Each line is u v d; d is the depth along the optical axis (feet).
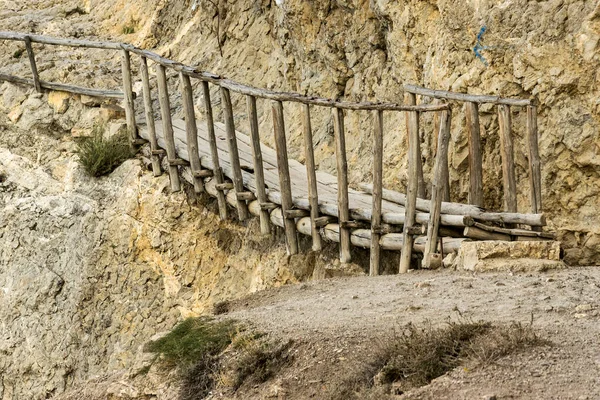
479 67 48.14
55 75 67.31
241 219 53.01
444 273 41.50
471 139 46.60
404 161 52.60
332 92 60.29
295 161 59.31
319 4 58.95
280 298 41.24
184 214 56.70
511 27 46.62
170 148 56.70
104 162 60.29
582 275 38.52
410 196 44.70
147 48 75.20
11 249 61.67
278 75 64.64
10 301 60.64
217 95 66.03
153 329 56.85
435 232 43.55
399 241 45.42
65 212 60.39
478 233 42.88
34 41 65.46
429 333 30.32
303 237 51.70
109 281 58.44
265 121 63.31
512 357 28.45
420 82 53.36
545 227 46.50
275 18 64.90
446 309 34.30
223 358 33.63
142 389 34.73
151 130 58.18
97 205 59.52
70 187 61.00
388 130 55.36
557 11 45.06
